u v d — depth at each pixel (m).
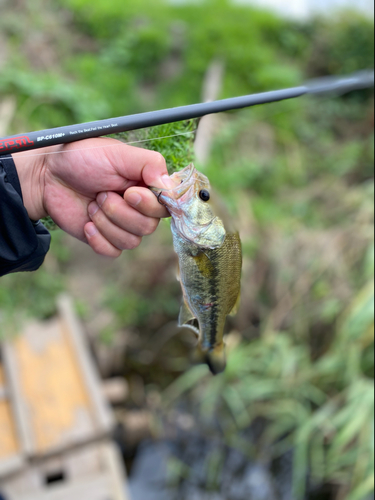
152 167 0.33
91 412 0.79
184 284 0.37
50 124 1.12
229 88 1.44
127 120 0.31
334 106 1.56
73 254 1.08
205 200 0.35
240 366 1.00
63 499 0.72
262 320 1.08
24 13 1.32
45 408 0.79
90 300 1.06
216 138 1.30
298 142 1.48
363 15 1.64
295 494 0.89
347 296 0.96
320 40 1.66
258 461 0.96
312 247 1.07
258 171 1.33
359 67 1.60
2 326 0.88
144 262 1.09
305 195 1.31
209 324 0.38
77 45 1.35
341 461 0.86
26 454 0.72
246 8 1.69
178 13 1.58
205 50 1.47
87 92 1.21
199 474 0.96
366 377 0.88
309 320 1.02
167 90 1.39
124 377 1.06
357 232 1.03
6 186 0.31
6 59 1.19
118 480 0.75
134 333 1.10
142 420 0.97
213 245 0.36
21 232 0.33
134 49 1.39
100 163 0.33
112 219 0.35
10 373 0.81
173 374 1.09
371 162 1.35
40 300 0.97
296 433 0.94
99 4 1.43
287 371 0.95
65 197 0.36
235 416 1.01
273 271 1.10
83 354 0.87
